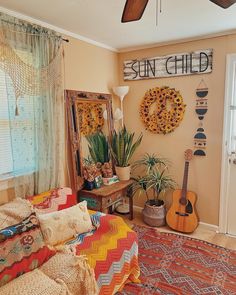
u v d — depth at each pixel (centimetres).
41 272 156
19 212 184
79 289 155
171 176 322
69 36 261
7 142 212
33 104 217
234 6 199
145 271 225
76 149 273
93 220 223
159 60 309
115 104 342
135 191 341
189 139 304
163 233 293
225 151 282
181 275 220
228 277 216
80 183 276
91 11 205
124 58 338
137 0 128
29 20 216
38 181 227
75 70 272
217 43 272
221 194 290
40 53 220
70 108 265
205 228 306
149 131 332
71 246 186
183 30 258
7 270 148
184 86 298
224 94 275
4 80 203
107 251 184
